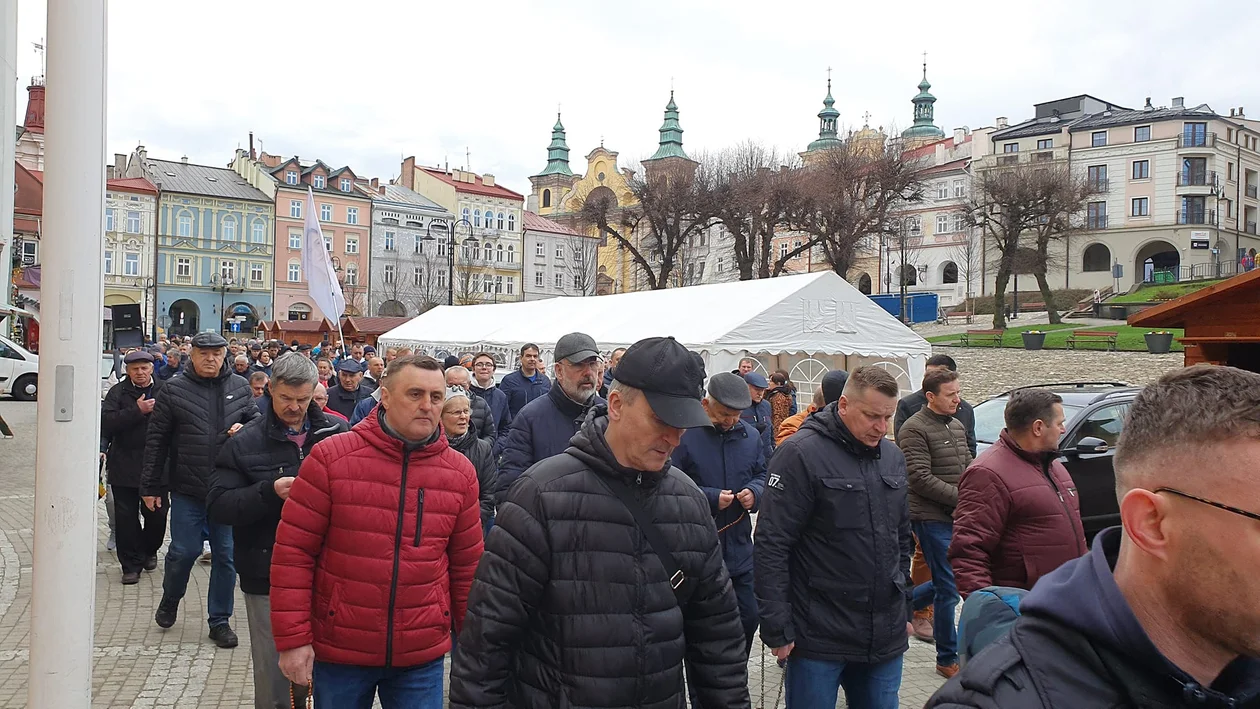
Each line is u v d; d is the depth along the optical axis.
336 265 69.31
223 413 6.05
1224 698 1.20
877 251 72.06
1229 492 1.18
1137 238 65.12
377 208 71.25
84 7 3.33
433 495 3.38
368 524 3.27
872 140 45.59
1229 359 6.82
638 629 2.34
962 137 80.38
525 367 8.97
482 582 2.37
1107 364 30.86
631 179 44.88
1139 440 1.29
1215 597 1.19
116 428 7.01
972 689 1.28
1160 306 6.91
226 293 64.69
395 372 3.35
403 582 3.29
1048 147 69.25
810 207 39.38
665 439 2.39
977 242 67.75
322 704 3.30
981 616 2.04
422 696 3.39
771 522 3.70
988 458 4.22
